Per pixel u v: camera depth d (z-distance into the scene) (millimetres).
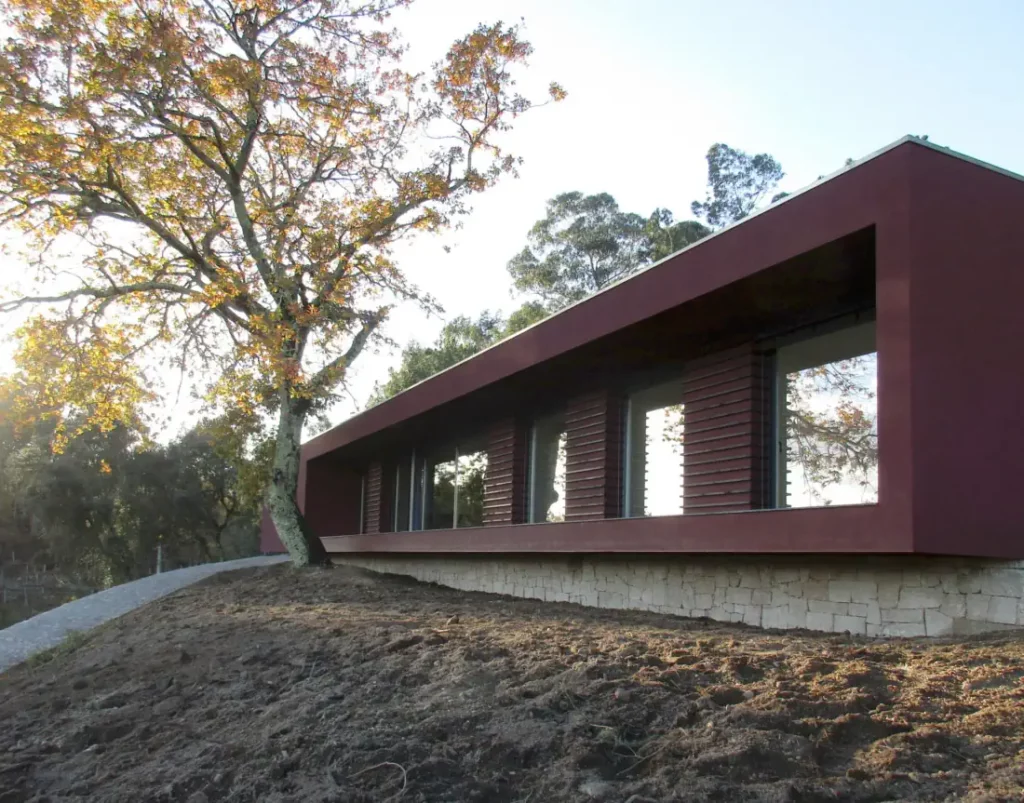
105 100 13539
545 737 4871
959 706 4707
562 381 12578
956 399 6820
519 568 13289
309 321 15211
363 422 18016
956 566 7008
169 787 5262
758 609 8711
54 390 15898
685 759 4410
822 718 4695
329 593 13086
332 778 4855
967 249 7078
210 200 16141
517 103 15812
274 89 14891
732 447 9719
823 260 7770
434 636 7641
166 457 40938
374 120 15891
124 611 14898
